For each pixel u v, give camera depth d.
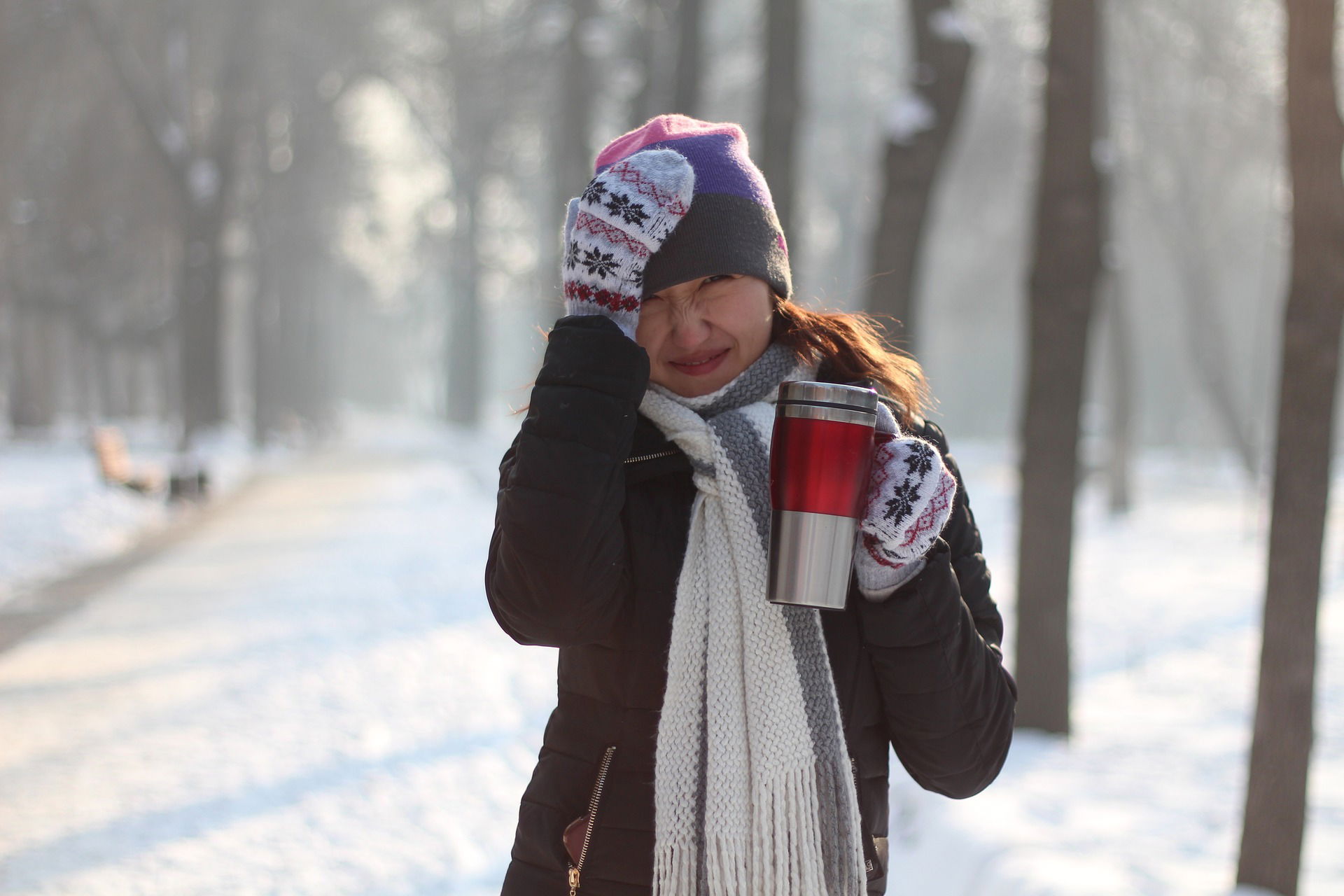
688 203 2.00
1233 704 11.67
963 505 2.31
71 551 18.72
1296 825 5.54
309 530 21.86
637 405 2.02
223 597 14.63
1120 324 32.38
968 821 5.80
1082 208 9.34
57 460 36.22
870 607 2.04
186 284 39.44
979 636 2.12
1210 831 6.86
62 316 46.69
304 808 7.09
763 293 2.13
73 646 11.77
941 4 11.35
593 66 37.38
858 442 1.92
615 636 2.13
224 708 9.42
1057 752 9.05
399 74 50.09
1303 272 5.43
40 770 7.82
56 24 38.34
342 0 45.88
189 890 5.91
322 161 54.16
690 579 2.09
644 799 2.12
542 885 2.16
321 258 64.56
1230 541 27.11
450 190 71.12
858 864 2.03
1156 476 49.84
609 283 2.00
